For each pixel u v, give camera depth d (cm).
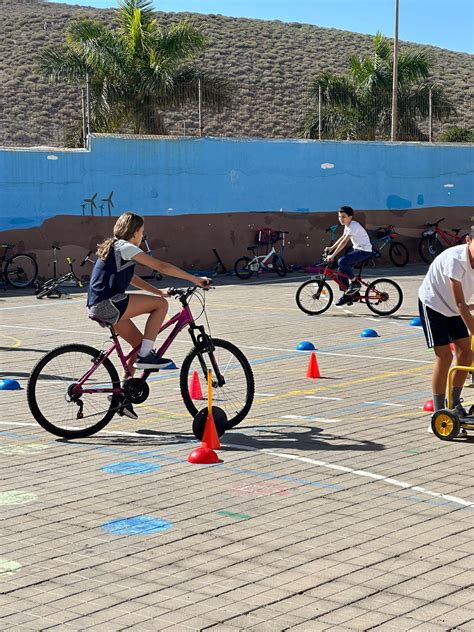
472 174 3366
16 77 6756
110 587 588
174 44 3606
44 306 2139
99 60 3497
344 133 4106
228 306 2091
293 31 8869
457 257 916
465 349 953
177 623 536
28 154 2623
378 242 3180
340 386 1214
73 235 2702
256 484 796
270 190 2995
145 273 2773
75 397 945
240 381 988
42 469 848
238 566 619
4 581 598
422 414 1052
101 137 2731
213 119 6391
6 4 8981
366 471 831
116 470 841
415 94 4009
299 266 3002
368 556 634
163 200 2831
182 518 713
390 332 1708
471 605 557
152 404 1110
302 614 546
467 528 689
